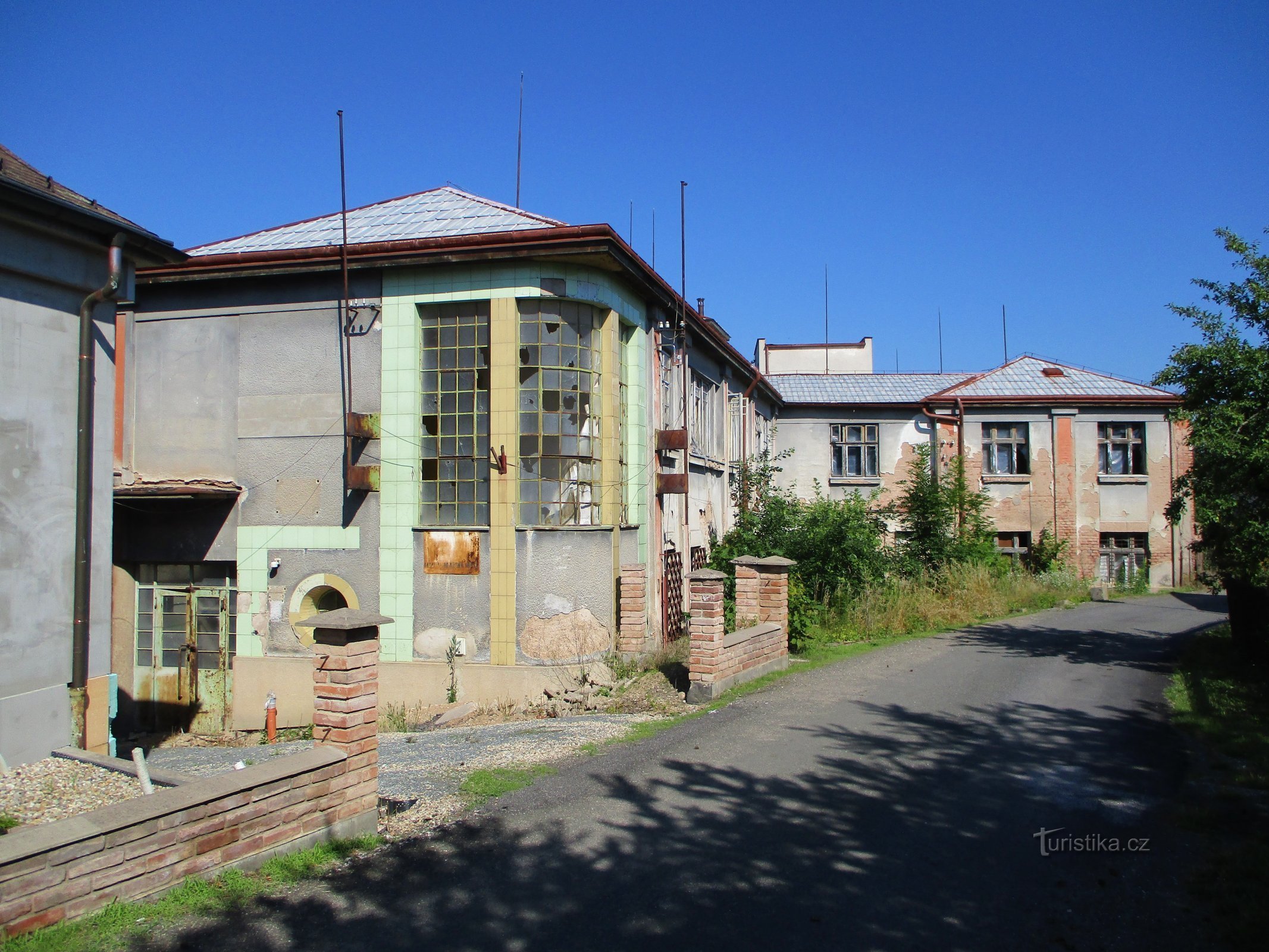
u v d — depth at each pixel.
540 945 4.57
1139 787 7.08
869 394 30.31
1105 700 10.35
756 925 4.80
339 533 13.37
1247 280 11.60
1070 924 4.80
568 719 10.36
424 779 7.58
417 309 13.27
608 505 13.44
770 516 18.70
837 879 5.38
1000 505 28.38
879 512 22.64
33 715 7.79
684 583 16.94
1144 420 28.09
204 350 14.02
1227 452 10.91
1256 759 7.71
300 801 5.68
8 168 8.21
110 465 8.67
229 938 4.55
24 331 7.91
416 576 13.05
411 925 4.77
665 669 12.34
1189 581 27.55
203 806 5.10
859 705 10.07
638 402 14.45
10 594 7.67
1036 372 30.00
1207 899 5.05
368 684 6.22
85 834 4.54
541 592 12.72
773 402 28.08
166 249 8.96
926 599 17.81
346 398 13.41
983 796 6.90
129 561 14.20
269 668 13.45
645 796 6.95
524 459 12.98
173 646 14.12
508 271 12.85
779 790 7.07
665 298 15.14
